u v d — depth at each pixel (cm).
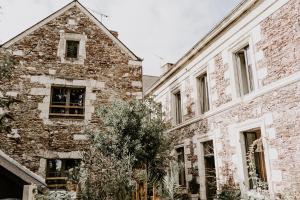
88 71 1164
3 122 588
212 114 1123
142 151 980
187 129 1335
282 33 808
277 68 816
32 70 1098
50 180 1010
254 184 843
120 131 987
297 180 717
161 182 1023
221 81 1087
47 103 1077
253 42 923
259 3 899
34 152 1012
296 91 746
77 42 1204
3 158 883
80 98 1146
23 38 1127
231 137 995
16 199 804
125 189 903
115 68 1204
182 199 1232
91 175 1001
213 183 1095
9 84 1059
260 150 884
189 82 1359
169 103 1580
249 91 965
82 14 1227
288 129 759
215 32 1116
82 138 1071
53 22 1182
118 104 1037
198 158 1207
